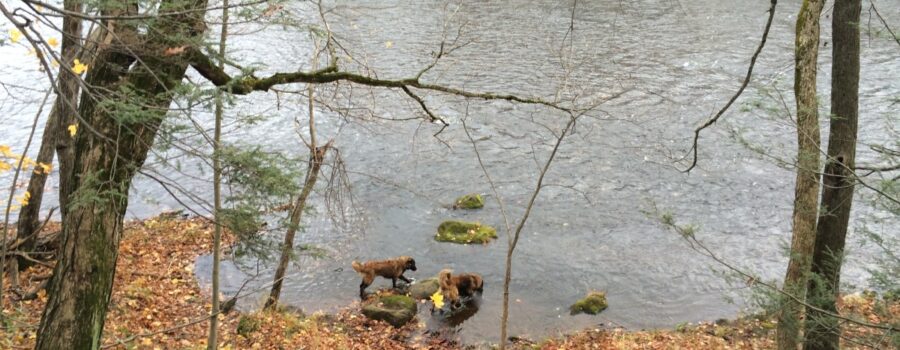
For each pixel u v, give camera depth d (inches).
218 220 236.8
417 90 852.6
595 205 694.5
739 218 660.1
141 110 186.5
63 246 227.0
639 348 470.6
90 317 226.4
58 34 906.1
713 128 821.2
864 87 905.5
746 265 579.5
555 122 842.8
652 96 903.7
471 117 869.2
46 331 222.7
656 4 1295.5
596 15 1235.9
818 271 354.9
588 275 582.9
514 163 777.6
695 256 602.9
